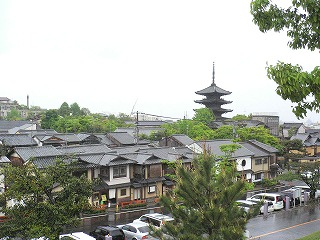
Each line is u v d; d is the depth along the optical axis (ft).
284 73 28.32
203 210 38.75
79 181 63.62
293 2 31.37
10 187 61.77
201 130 223.71
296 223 101.14
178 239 38.50
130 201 130.41
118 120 362.53
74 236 72.33
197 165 43.65
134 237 82.28
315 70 27.20
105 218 111.55
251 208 42.14
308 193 131.23
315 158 204.33
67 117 312.29
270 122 313.12
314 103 29.48
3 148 136.77
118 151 154.30
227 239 34.88
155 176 140.97
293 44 33.19
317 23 30.37
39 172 62.34
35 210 59.36
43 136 191.83
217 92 306.35
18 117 420.36
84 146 154.10
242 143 182.70
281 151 196.75
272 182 165.99
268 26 33.47
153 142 220.23
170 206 42.37
